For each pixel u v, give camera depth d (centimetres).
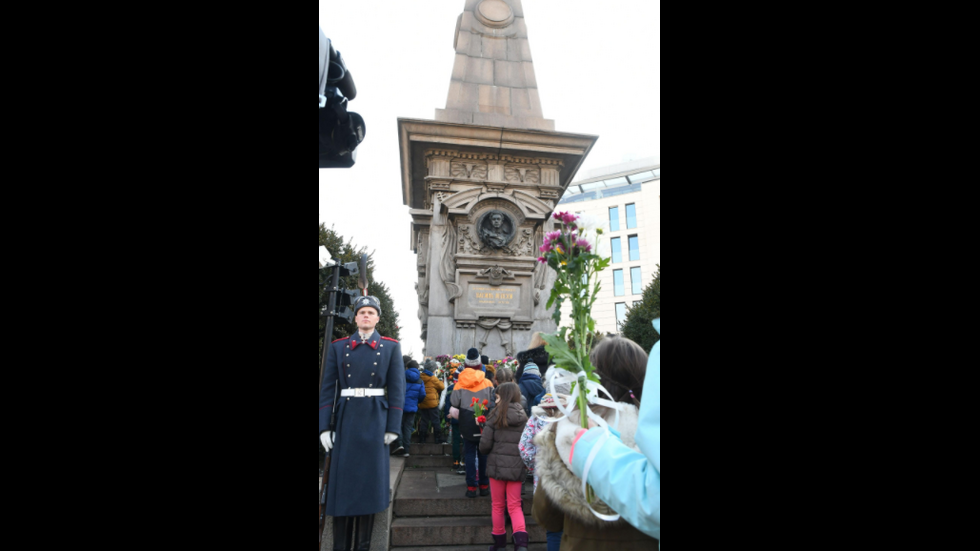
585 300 163
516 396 356
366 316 340
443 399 754
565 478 150
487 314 1024
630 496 130
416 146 1108
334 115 238
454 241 1066
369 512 315
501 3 1271
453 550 412
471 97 1192
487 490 482
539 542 434
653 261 3325
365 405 326
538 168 1121
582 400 153
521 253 1059
